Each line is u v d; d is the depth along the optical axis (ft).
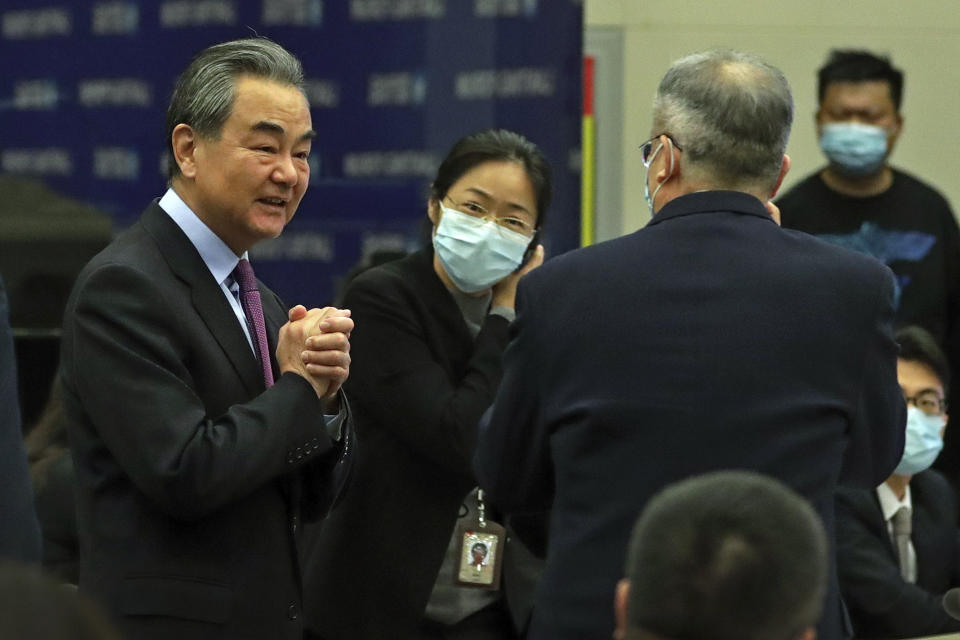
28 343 45.44
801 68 53.42
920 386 40.27
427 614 32.27
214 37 46.96
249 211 26.02
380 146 47.88
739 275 22.93
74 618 9.96
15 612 9.86
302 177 26.78
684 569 15.10
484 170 33.60
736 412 22.18
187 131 26.13
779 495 15.81
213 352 25.54
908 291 50.44
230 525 25.30
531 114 47.93
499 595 32.81
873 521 39.91
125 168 46.70
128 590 24.53
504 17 47.70
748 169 23.85
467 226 33.35
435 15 47.70
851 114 50.60
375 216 47.93
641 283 23.09
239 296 27.07
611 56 52.70
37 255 46.19
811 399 22.38
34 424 43.50
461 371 33.81
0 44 46.65
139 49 46.65
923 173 54.19
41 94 46.70
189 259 25.90
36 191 46.52
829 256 23.47
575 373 23.00
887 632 39.22
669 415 22.27
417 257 34.91
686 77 24.21
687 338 22.57
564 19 47.75
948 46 53.93
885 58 50.83
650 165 24.68
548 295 23.58
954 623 39.63
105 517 24.95
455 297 34.60
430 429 32.04
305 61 47.75
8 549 25.81
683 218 23.68
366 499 32.58
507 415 23.94
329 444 25.75
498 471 24.35
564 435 22.99
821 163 52.49
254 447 24.45
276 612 25.71
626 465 22.33
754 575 14.90
